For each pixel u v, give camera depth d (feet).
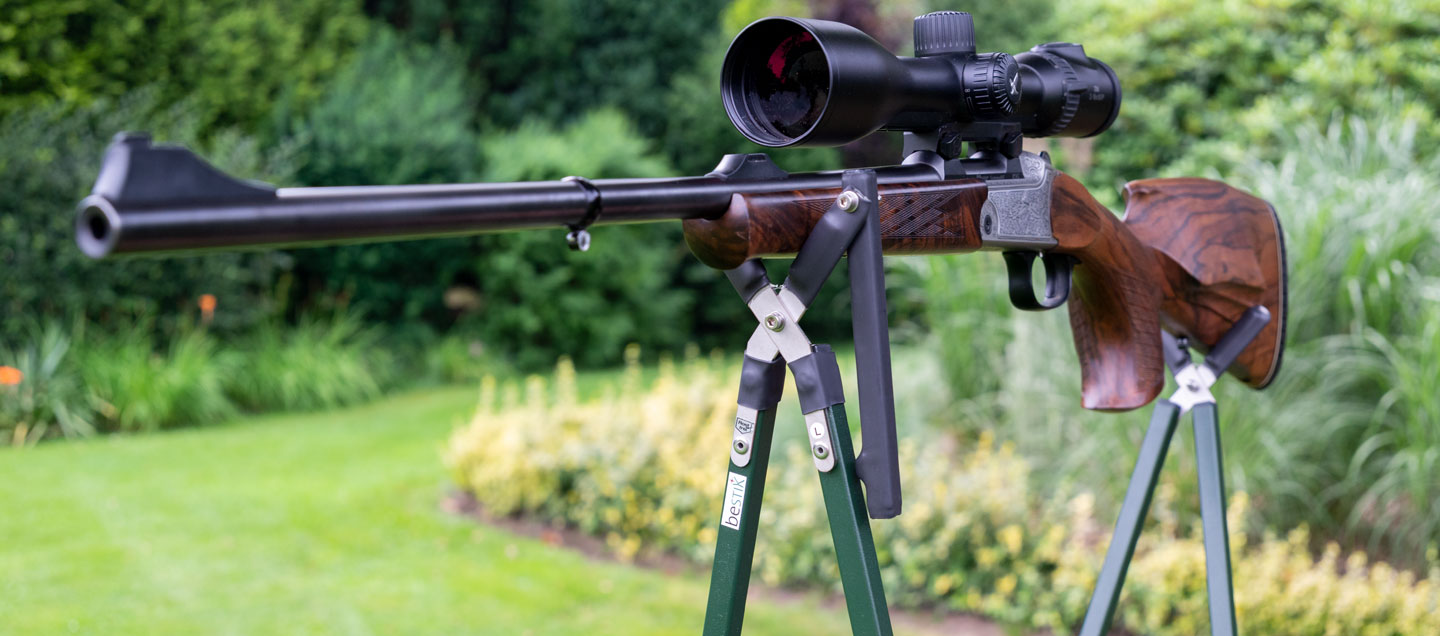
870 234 3.91
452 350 28.68
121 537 14.70
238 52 28.73
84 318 23.31
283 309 27.55
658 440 15.56
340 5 33.04
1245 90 20.22
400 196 3.00
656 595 13.11
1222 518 5.85
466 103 34.58
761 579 13.55
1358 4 18.89
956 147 4.58
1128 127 21.07
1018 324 14.66
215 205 2.65
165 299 24.64
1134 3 21.49
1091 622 5.79
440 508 16.53
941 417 16.20
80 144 23.39
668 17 36.99
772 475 14.35
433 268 29.12
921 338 18.47
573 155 29.81
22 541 14.42
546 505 16.03
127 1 26.94
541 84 36.24
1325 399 12.68
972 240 4.59
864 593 3.94
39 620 11.73
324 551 14.43
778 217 3.84
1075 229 5.16
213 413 23.11
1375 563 12.14
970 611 12.37
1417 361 12.28
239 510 16.14
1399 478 12.01
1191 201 6.04
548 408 24.31
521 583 13.42
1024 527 12.57
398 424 22.90
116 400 21.79
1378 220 12.83
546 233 29.43
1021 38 35.96
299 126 27.94
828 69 3.83
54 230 22.35
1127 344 5.65
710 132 35.78
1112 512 13.19
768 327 4.00
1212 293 5.95
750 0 40.01
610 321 30.78
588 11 36.68
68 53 25.89
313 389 24.94
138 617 11.95
